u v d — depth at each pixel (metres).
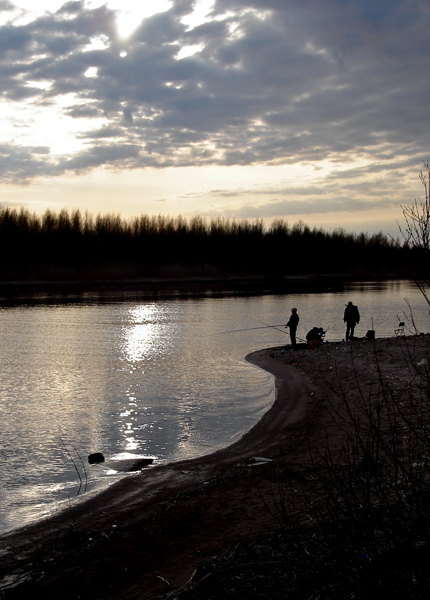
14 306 52.41
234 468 10.02
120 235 104.56
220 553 6.14
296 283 99.06
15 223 90.88
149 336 32.88
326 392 15.98
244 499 8.16
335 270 128.38
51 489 9.52
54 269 87.94
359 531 4.25
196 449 11.64
